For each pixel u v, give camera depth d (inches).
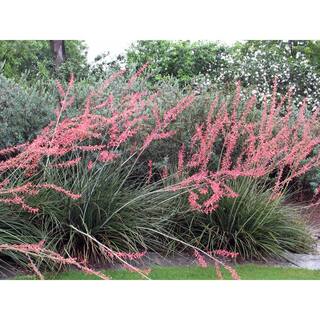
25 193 220.1
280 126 314.7
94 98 290.8
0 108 279.4
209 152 250.4
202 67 567.5
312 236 270.4
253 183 266.5
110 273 209.5
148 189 246.7
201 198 244.2
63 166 246.5
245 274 218.8
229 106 309.7
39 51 640.4
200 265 226.5
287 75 477.1
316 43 557.3
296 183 347.3
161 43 561.3
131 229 229.5
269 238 242.7
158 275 211.2
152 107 293.9
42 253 201.2
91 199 223.1
